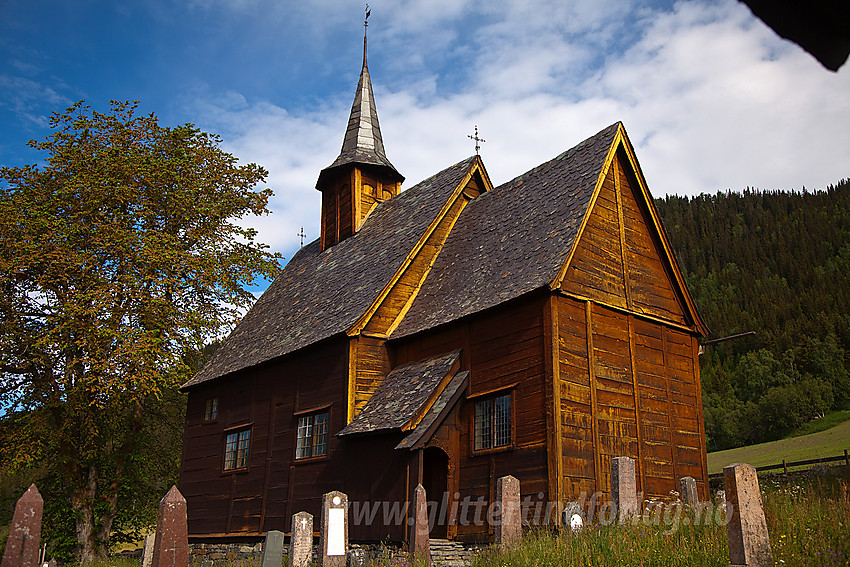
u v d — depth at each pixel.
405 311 22.17
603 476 16.66
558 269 17.17
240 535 23.25
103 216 27.33
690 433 19.45
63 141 28.91
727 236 197.62
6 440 26.48
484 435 17.92
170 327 27.20
